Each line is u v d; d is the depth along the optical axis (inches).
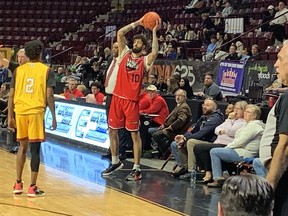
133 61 272.1
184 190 251.8
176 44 530.9
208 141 283.6
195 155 269.1
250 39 489.1
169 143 327.3
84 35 773.3
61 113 420.8
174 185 263.3
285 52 109.2
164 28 633.6
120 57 278.1
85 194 237.3
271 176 107.7
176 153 285.6
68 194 235.9
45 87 227.0
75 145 391.9
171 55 502.6
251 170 249.1
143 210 211.3
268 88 311.9
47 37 805.2
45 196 229.9
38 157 228.2
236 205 66.6
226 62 383.6
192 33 557.6
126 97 272.8
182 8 675.4
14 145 350.0
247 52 442.3
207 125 280.2
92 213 204.2
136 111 273.6
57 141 410.0
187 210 212.7
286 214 107.7
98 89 394.0
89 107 390.3
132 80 272.4
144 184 263.9
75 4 846.5
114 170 285.1
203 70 402.9
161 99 353.4
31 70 227.3
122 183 264.5
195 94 399.2
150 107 352.5
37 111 224.8
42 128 226.8
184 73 420.2
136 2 808.3
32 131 225.1
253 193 66.4
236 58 411.2
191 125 338.6
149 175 288.5
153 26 271.6
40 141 226.7
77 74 525.3
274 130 114.9
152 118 352.8
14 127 237.6
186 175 279.9
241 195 66.5
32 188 228.8
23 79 227.0
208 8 622.8
